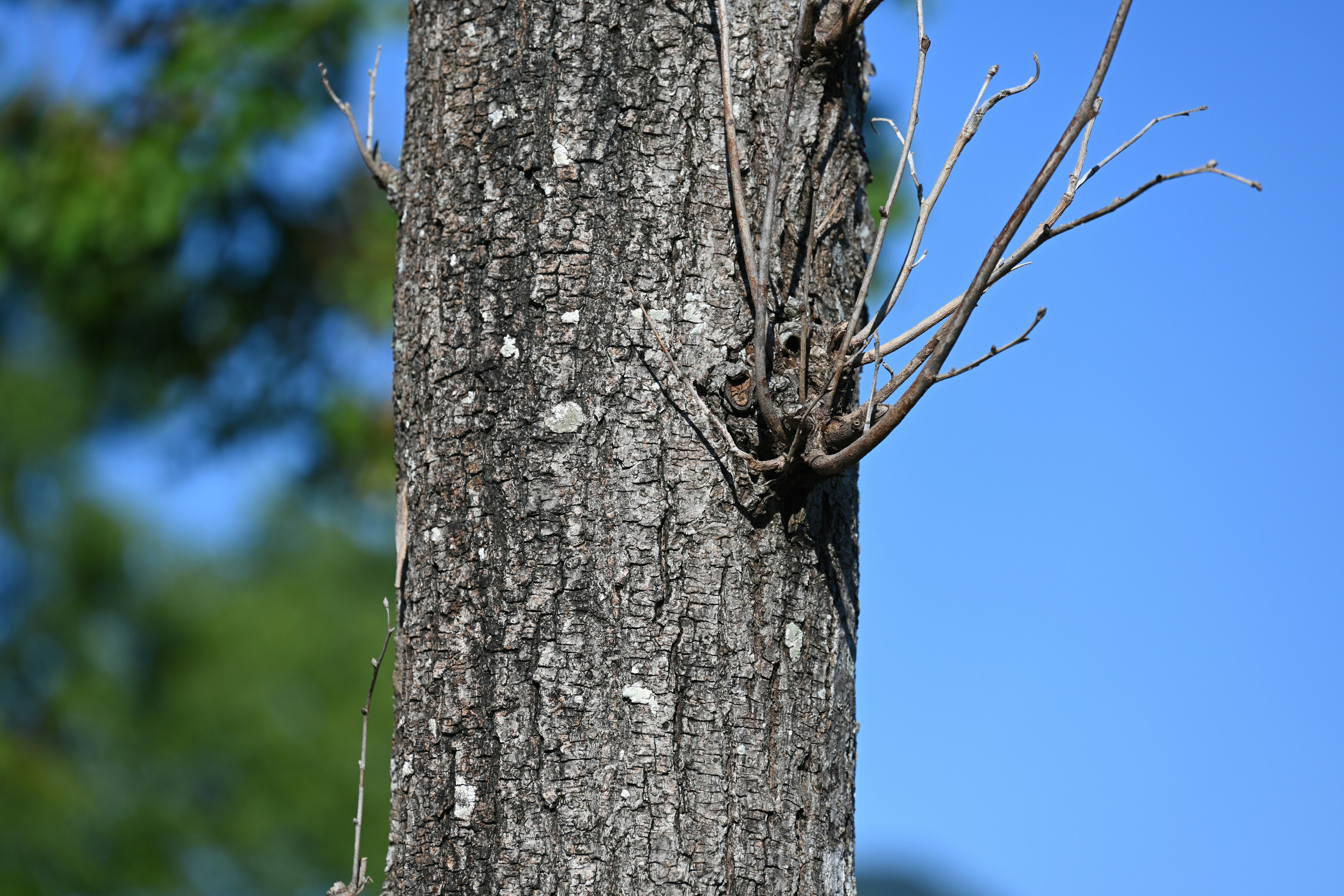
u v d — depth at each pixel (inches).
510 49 165.8
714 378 164.1
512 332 164.4
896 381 163.0
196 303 361.7
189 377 376.8
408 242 167.5
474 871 162.7
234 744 818.2
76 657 839.1
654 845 161.8
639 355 163.9
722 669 162.9
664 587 163.0
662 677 162.6
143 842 748.6
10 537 839.7
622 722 162.4
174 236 331.0
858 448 162.2
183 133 311.0
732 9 166.1
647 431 163.6
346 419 365.1
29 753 689.0
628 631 162.7
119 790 788.6
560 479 163.5
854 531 167.5
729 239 164.9
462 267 165.5
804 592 164.4
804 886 163.0
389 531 524.1
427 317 166.1
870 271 163.8
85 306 361.1
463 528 164.4
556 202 164.6
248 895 788.0
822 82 167.0
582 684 162.6
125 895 722.2
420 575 165.3
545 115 165.0
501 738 162.9
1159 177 161.2
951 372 161.8
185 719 829.8
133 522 888.9
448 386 165.2
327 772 797.2
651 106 165.0
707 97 165.3
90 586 858.1
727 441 163.2
